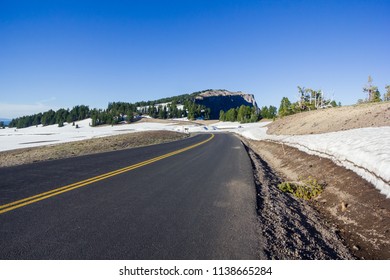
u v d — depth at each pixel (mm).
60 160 13938
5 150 24984
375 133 10578
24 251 3822
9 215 5312
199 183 8250
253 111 116188
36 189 7473
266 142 23938
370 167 6773
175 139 36406
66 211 5559
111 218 5129
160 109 186625
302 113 36000
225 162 12867
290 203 6797
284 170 11930
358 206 5895
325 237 4941
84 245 3982
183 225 4762
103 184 8109
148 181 8547
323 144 11406
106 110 184375
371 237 4793
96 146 22797
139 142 28688
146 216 5238
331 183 7883
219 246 3949
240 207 5816
